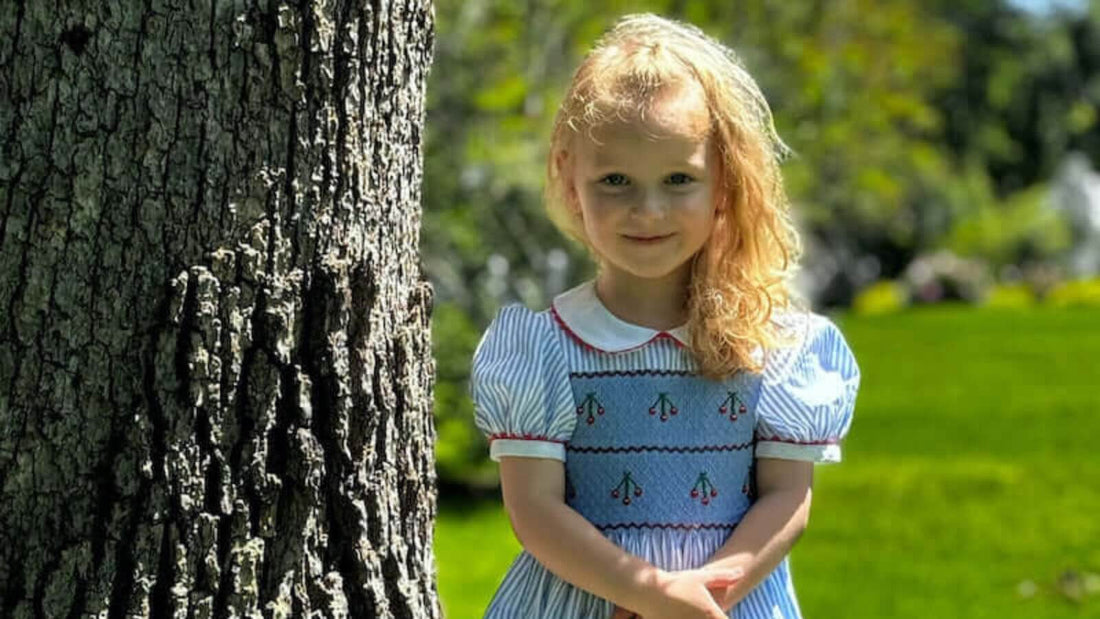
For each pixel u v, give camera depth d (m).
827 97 12.04
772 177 2.63
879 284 26.06
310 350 2.27
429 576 2.48
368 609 2.34
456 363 8.73
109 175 2.17
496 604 2.63
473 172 8.81
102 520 2.19
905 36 13.21
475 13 9.02
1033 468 9.51
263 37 2.22
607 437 2.56
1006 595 6.39
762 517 2.55
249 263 2.22
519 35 9.29
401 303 2.42
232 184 2.21
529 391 2.52
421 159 2.50
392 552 2.39
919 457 10.07
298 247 2.26
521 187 8.72
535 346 2.57
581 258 8.80
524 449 2.52
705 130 2.49
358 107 2.31
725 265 2.59
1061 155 32.16
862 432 11.23
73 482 2.18
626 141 2.45
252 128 2.22
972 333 18.16
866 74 12.66
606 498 2.56
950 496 8.69
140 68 2.17
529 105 9.12
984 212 28.19
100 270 2.18
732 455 2.58
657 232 2.48
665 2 9.83
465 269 8.80
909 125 17.02
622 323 2.59
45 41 2.15
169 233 2.19
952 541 7.50
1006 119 31.92
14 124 2.15
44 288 2.16
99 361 2.18
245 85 2.21
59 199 2.16
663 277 2.60
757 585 2.54
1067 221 28.92
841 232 26.47
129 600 2.18
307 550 2.28
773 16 11.20
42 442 2.18
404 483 2.42
